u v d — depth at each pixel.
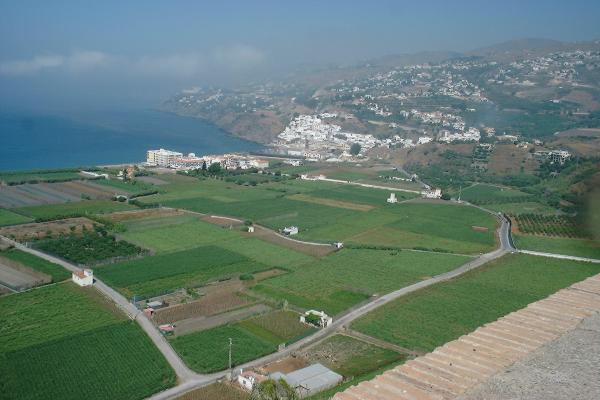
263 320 156.25
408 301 169.00
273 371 125.50
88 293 170.00
